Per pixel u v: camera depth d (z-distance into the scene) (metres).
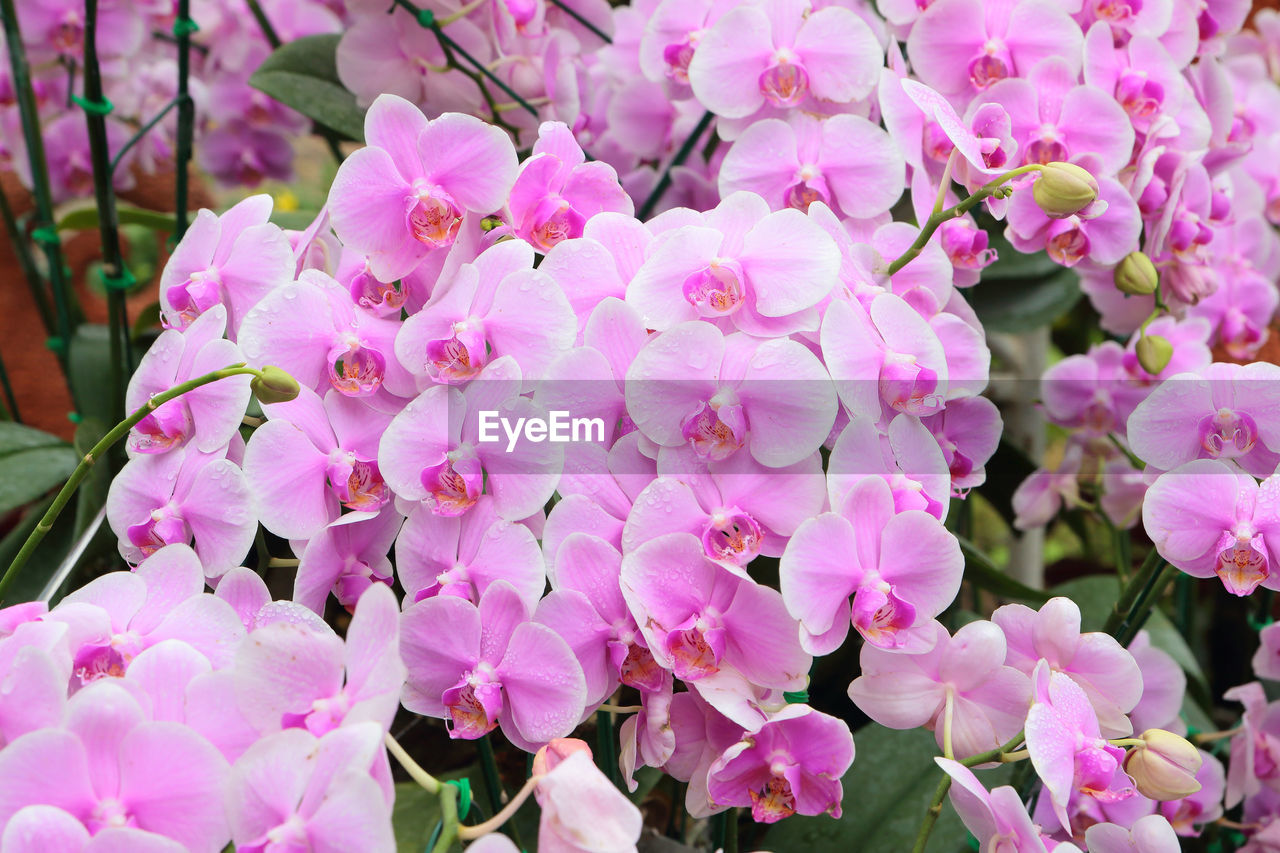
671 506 0.82
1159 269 1.09
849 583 0.82
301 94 1.16
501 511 0.83
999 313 1.23
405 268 0.86
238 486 0.85
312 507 0.85
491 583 0.82
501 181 0.85
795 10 1.02
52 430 1.71
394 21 1.11
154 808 0.75
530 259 0.85
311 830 0.74
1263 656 1.05
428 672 0.82
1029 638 0.89
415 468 0.83
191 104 1.15
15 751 0.74
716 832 0.98
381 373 0.85
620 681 0.83
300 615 0.82
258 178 1.56
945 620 1.20
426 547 0.84
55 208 1.71
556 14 1.22
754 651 0.82
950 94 1.05
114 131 1.43
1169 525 0.86
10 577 0.86
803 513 0.83
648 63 1.11
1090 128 1.01
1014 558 1.51
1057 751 0.81
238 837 0.74
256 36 1.45
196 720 0.77
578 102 1.15
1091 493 1.33
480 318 0.84
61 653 0.79
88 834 0.74
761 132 1.00
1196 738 1.10
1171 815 1.07
